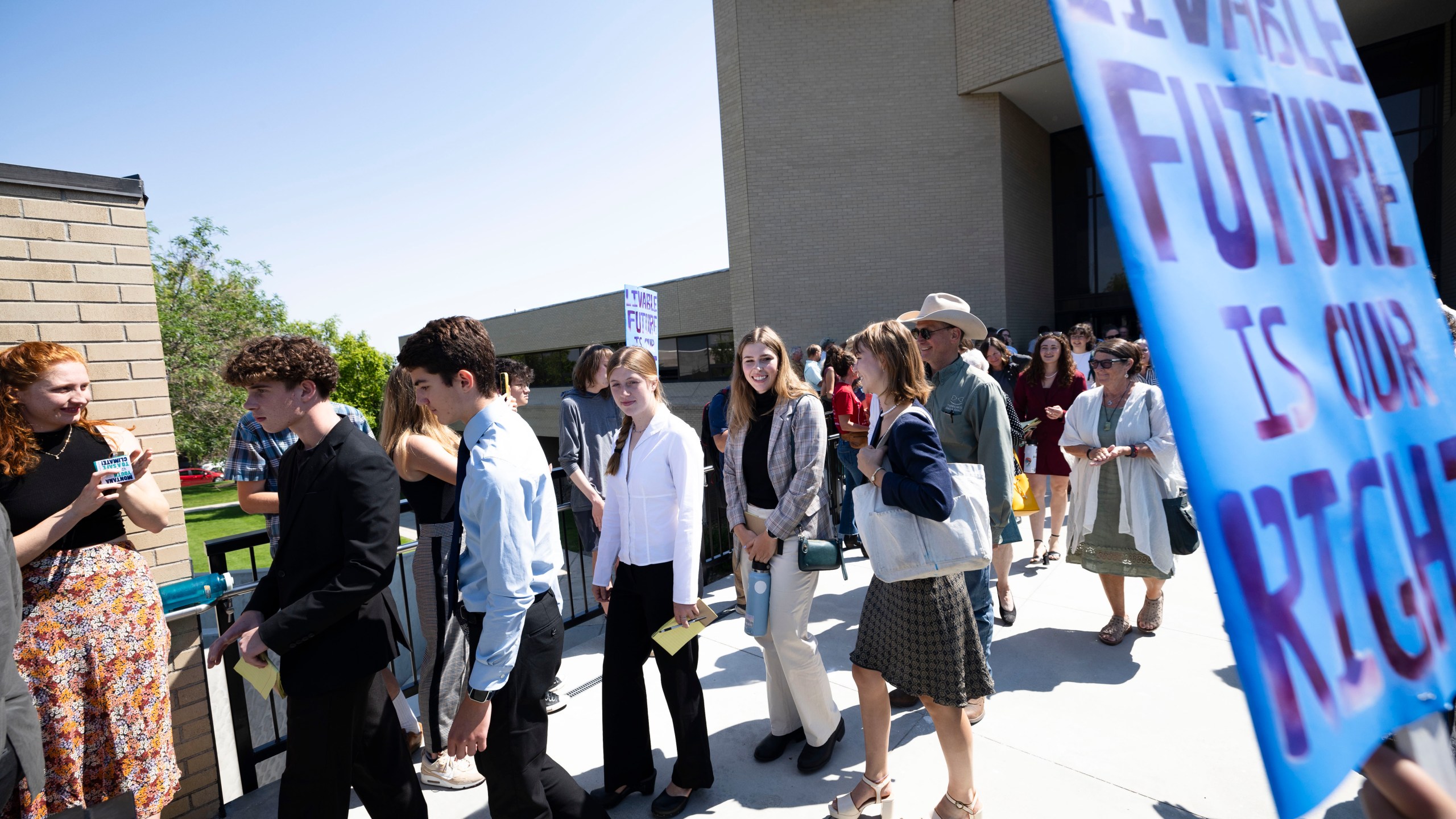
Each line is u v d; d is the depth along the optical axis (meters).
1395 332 1.06
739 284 14.36
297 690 1.89
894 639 2.11
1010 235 14.12
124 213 2.56
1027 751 2.67
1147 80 0.93
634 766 2.51
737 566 3.86
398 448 2.66
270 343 1.88
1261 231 0.97
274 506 2.98
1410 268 1.12
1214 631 3.61
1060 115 15.05
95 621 2.12
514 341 28.92
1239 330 0.90
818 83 13.83
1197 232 0.91
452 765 2.71
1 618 1.66
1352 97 1.16
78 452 2.17
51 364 2.09
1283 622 0.83
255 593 2.12
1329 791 0.81
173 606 2.52
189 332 22.89
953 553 1.98
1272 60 1.07
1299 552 0.87
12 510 2.03
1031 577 4.61
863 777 2.31
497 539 1.83
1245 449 0.86
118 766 2.16
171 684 2.58
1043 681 3.19
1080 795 2.40
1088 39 0.90
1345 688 0.86
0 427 2.03
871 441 2.29
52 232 2.39
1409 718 0.91
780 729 2.75
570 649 3.94
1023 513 3.78
